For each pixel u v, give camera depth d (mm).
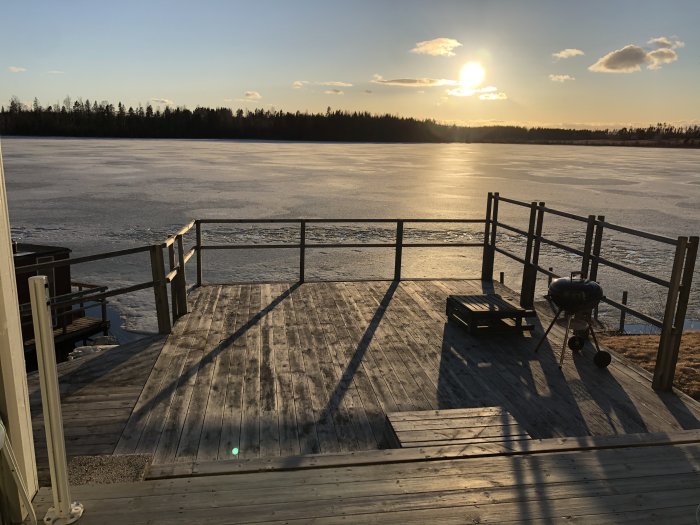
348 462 2951
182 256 6281
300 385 4422
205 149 139625
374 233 27078
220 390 4301
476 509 2525
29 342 11023
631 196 47750
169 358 4949
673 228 30547
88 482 2771
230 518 2434
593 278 5762
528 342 5559
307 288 7562
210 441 3533
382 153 150625
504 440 3225
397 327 5926
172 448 3438
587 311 4941
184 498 2580
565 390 4434
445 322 6141
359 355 5098
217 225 28578
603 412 4047
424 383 4520
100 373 4605
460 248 23969
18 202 36438
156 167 71312
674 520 2480
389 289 7578
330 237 25766
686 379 5609
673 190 54531
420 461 2980
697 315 14836
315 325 5945
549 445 3154
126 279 18094
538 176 73938
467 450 3094
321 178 60000
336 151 150625
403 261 21203
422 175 70125
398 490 2662
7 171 61875
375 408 4055
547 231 28750
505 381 4586
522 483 2740
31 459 2551
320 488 2672
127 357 4973
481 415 3582
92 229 26969
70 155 98125
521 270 19984
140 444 3479
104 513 2461
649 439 3215
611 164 121125
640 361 6504
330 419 3869
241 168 72688
